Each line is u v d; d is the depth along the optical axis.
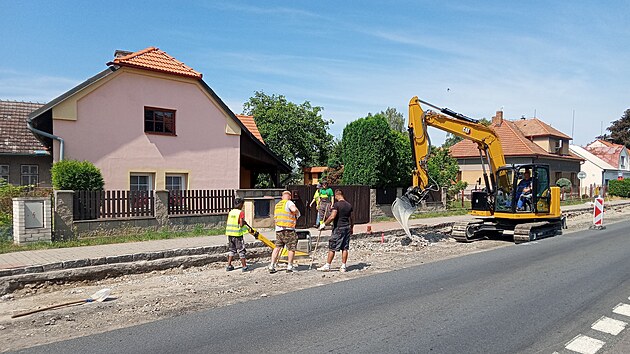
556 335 6.16
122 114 16.31
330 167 32.06
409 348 5.66
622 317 6.99
